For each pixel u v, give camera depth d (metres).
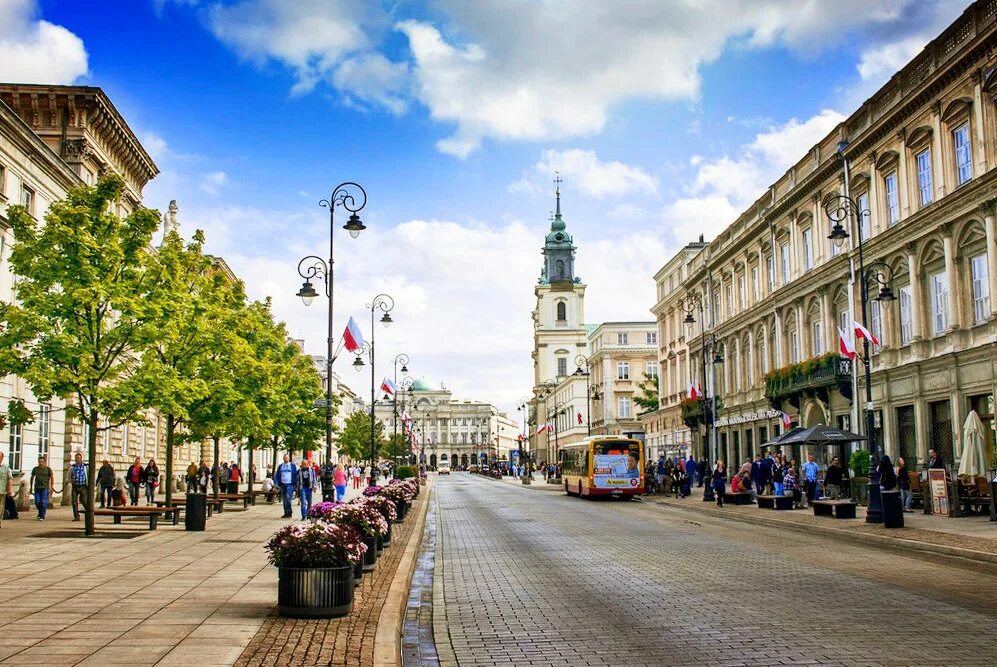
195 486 38.19
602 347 100.31
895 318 34.41
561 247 142.75
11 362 21.36
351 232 27.70
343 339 33.97
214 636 9.32
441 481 92.06
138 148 43.53
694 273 61.25
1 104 28.61
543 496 50.78
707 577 14.96
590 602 12.58
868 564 16.62
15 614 10.57
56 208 21.92
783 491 34.84
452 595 13.62
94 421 22.19
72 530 22.78
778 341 46.59
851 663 8.60
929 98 31.45
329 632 9.58
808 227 43.12
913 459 33.25
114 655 8.38
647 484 49.50
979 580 14.31
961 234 29.83
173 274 27.19
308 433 48.47
